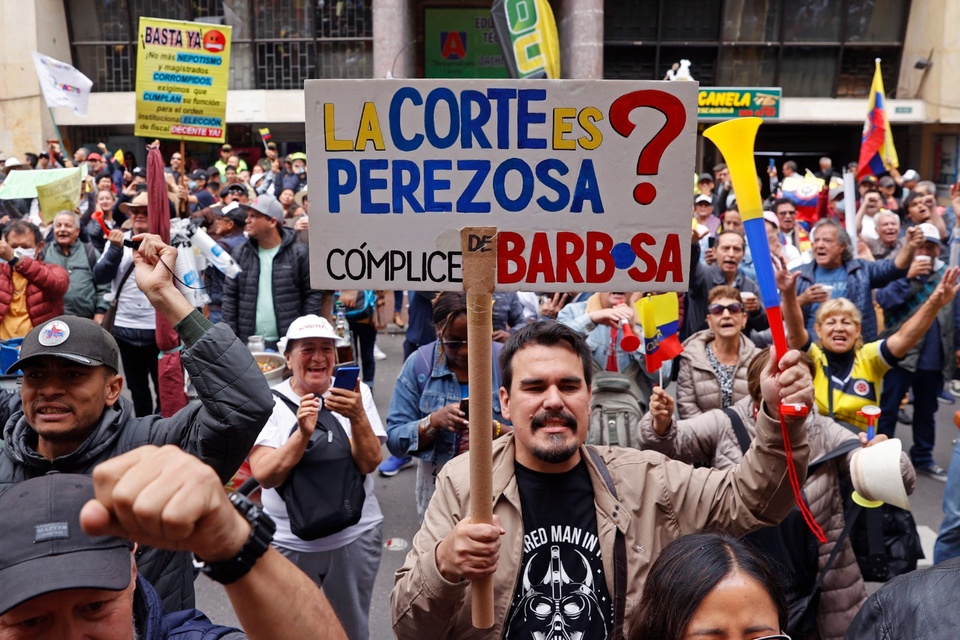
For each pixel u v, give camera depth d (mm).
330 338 4008
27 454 2730
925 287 7035
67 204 9781
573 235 2500
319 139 2471
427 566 2252
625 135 2465
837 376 5168
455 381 4383
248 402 2734
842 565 3461
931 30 21375
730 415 3961
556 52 12992
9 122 21672
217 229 8547
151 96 9781
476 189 2480
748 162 2428
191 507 984
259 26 22422
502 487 2527
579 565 2479
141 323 7238
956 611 1777
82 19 22359
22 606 1492
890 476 3238
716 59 22547
